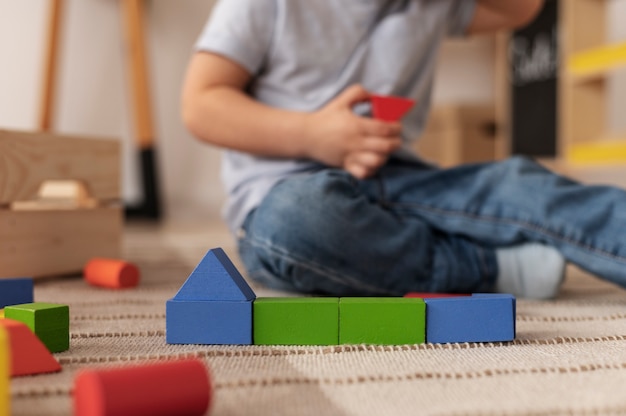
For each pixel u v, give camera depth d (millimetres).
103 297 902
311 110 1046
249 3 1048
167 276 1121
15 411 436
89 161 1149
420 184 966
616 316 754
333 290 859
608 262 827
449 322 619
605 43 2162
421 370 527
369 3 1101
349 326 614
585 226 848
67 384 487
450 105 2604
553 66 2404
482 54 2902
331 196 844
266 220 856
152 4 2676
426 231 906
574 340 634
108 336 655
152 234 2027
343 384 494
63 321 591
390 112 949
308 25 1065
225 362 555
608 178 2475
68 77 2629
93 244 1170
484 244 915
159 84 2703
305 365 545
